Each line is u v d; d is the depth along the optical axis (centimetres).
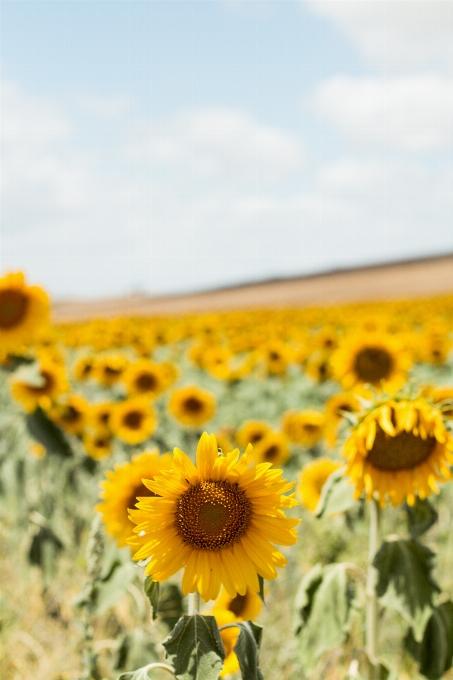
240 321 1205
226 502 157
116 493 195
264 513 157
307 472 255
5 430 286
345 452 195
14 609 263
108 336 756
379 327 613
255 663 158
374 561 197
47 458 316
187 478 158
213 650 154
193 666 154
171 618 204
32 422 269
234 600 196
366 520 266
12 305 276
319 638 199
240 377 636
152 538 156
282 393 604
